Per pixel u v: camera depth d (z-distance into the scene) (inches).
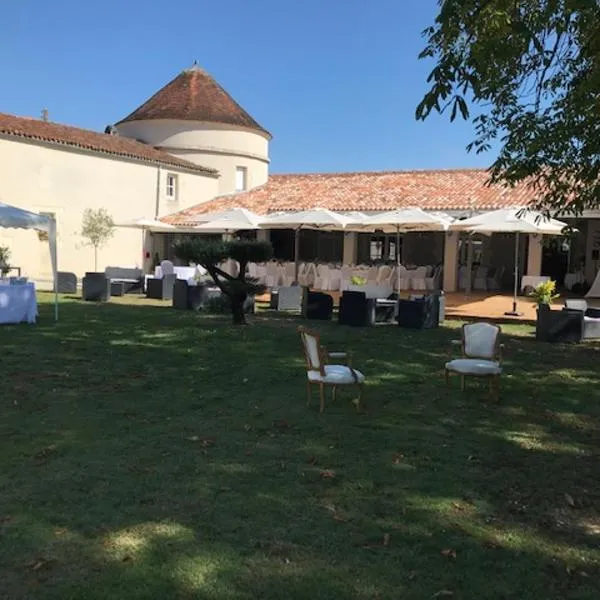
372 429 241.6
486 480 192.4
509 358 405.4
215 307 624.7
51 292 848.9
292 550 144.3
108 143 1079.0
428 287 841.5
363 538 151.4
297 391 300.2
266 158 1376.7
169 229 1016.2
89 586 127.6
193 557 139.7
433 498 176.9
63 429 231.3
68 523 154.9
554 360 401.4
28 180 925.8
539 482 192.1
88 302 713.6
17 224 513.7
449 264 894.4
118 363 357.1
